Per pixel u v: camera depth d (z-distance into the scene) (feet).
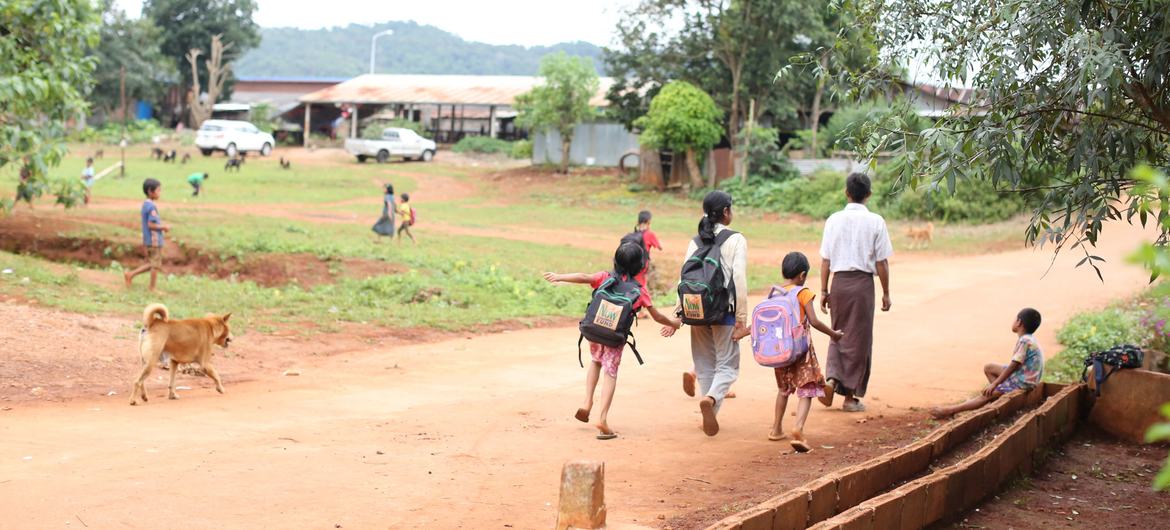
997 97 20.42
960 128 20.98
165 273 62.08
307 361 36.17
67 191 63.05
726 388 25.50
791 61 23.79
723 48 139.03
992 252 89.20
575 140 173.58
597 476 14.07
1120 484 23.07
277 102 285.43
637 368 36.73
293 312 45.52
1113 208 20.35
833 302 28.84
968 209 112.78
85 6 60.08
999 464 21.95
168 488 18.85
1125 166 20.71
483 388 32.14
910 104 22.43
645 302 25.43
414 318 46.37
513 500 18.90
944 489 19.03
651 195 142.92
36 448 21.62
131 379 30.71
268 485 19.38
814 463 22.45
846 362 28.55
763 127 150.61
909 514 17.60
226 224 81.51
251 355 36.11
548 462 22.17
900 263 78.69
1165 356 28.91
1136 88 20.27
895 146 21.76
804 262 24.53
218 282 55.21
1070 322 43.78
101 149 192.03
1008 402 27.58
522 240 92.48
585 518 14.07
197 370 32.40
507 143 205.77
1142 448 26.68
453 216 117.08
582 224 112.57
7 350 31.40
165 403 27.84
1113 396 27.86
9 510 16.98
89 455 21.24
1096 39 18.42
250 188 138.21
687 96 136.67
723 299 25.31
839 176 126.00
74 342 33.99
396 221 104.27
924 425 26.76
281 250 64.44
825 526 14.97
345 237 80.79
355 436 24.39
